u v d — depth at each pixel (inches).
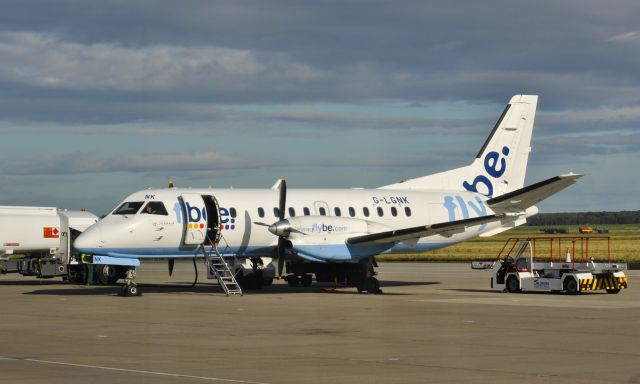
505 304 1207.6
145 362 661.3
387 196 1652.3
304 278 1679.4
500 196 1642.5
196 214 1457.9
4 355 697.6
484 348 749.3
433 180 1731.1
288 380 585.3
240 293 1424.7
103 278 1774.1
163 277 2150.6
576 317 1020.5
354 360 676.7
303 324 939.3
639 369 639.1
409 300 1285.7
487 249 4562.0
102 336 829.8
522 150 1786.4
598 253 3853.3
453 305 1193.4
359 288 1489.9
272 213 1529.3
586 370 633.6
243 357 690.8
